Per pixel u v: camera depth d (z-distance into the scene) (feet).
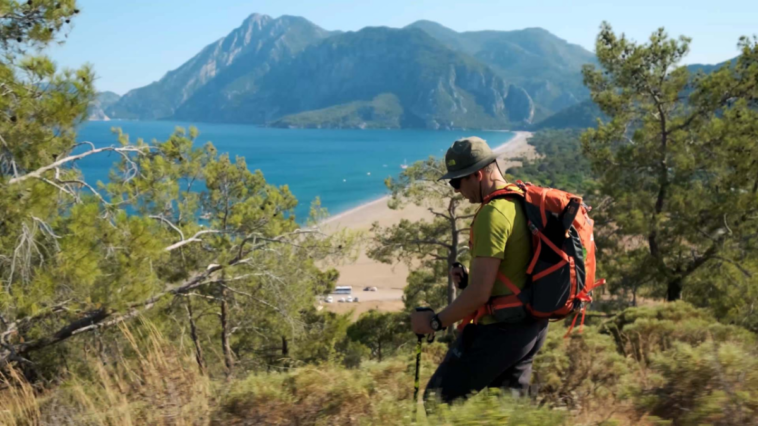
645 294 56.80
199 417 10.05
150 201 37.32
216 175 44.65
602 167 53.42
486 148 8.20
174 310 38.60
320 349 51.49
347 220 257.14
